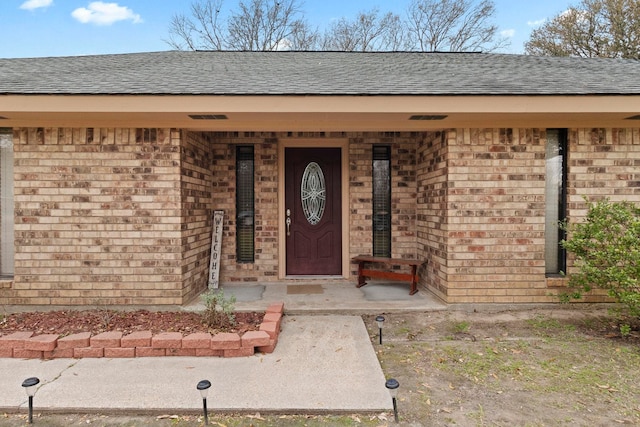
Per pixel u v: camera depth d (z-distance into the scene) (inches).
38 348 125.4
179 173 177.0
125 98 151.7
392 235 228.4
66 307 175.6
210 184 220.8
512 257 180.4
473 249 180.4
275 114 159.9
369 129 186.4
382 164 231.8
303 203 234.8
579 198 181.3
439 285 191.5
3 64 216.5
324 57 269.1
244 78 183.8
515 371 119.0
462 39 669.9
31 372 115.8
